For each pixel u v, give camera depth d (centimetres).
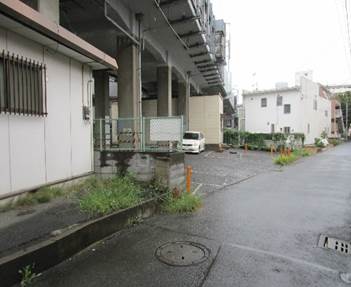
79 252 401
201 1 1390
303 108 3111
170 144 827
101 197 545
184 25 1286
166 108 1723
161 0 1057
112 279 329
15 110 527
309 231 504
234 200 736
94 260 377
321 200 741
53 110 639
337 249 425
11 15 450
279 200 738
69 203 553
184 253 403
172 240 454
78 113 735
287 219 574
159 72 1723
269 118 3247
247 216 592
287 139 2427
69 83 696
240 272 349
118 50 1188
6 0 424
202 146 2111
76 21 1105
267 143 2452
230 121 4906
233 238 465
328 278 337
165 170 750
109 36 1245
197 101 2348
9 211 495
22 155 552
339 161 1802
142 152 779
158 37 1443
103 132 864
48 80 621
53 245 359
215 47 2100
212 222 550
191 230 503
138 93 1218
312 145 3153
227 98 3547
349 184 979
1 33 500
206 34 1605
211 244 438
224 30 2202
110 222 473
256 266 365
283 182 1015
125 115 1182
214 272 348
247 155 1994
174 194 693
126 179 752
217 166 1398
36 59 585
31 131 575
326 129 4303
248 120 3416
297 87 3020
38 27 505
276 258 390
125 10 1087
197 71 2275
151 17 1196
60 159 665
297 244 442
